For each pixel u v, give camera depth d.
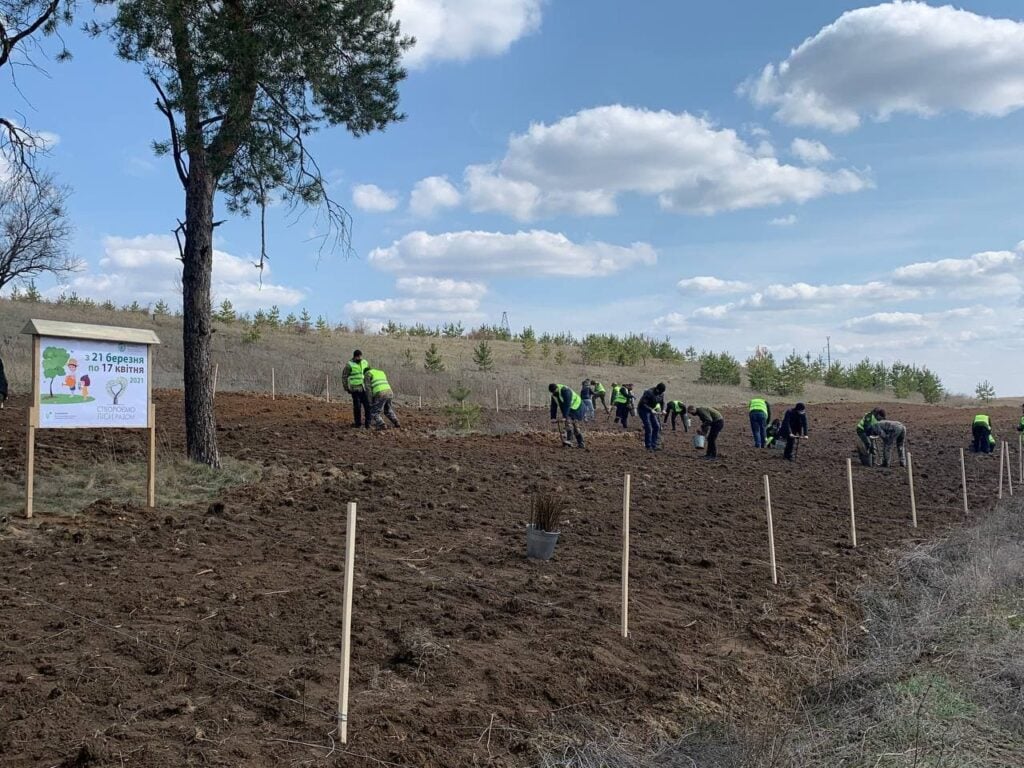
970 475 17.14
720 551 9.01
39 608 5.50
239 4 10.83
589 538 9.24
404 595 6.51
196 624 5.38
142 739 3.81
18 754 3.59
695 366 60.22
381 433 17.31
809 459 19.17
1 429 13.66
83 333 8.30
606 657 5.50
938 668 5.75
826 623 6.87
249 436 15.21
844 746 4.48
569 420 20.48
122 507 8.76
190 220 10.98
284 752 3.84
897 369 58.84
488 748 4.17
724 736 4.52
